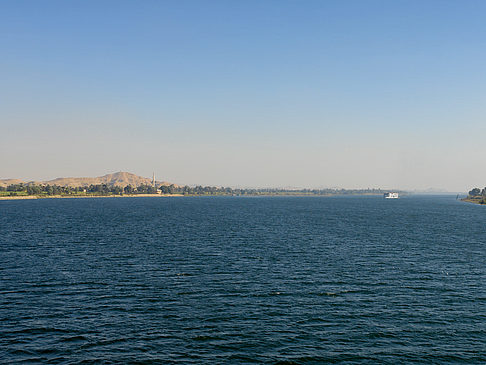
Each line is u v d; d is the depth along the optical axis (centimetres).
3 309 4147
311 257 7188
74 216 17562
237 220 16000
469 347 3328
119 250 7850
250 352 3216
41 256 7138
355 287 5084
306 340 3438
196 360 3086
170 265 6369
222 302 4422
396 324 3803
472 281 5431
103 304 4334
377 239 9944
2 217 16538
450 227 13538
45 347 3284
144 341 3403
